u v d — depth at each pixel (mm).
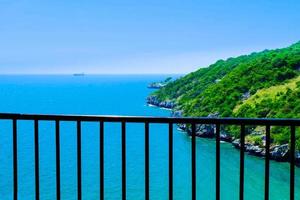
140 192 49719
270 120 2934
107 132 97438
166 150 74938
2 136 97000
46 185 52688
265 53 129625
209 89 93500
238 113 75500
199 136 75375
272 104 71625
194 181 3096
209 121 3018
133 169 60906
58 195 3342
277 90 79312
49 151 76562
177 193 48656
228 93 85625
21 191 49625
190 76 143750
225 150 65500
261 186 48250
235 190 47906
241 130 2994
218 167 3045
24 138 90750
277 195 44844
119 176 57562
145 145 3055
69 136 93000
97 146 80500
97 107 162125
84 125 111625
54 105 175375
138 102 181625
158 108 145875
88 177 56938
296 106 68500
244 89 85562
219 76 122188
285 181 49062
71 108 160125
